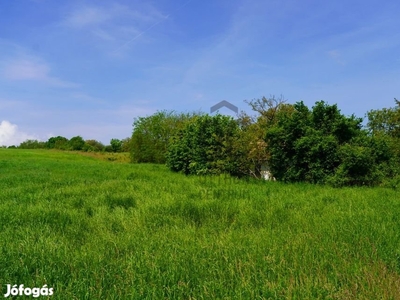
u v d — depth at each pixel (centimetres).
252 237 600
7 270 439
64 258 493
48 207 880
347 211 838
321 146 1539
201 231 661
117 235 641
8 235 618
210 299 383
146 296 388
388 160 1641
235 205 894
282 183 1572
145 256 495
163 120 4181
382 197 1095
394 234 621
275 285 407
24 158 3722
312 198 1054
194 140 2108
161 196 1063
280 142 1677
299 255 504
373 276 429
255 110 2334
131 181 1525
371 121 3095
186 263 477
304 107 1711
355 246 552
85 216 795
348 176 1505
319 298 381
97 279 420
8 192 1170
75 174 1986
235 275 438
